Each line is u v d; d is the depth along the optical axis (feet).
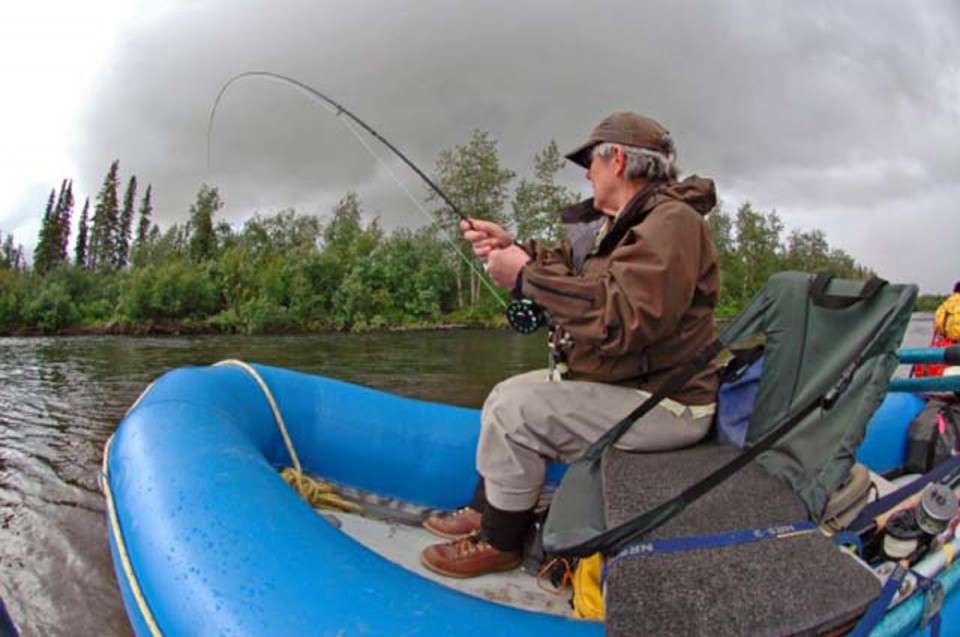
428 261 123.75
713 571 3.62
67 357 49.98
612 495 4.33
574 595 5.34
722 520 4.06
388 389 31.89
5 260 198.49
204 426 5.81
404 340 76.89
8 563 9.67
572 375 5.66
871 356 4.39
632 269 4.48
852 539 4.51
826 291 4.91
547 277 4.90
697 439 5.34
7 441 18.30
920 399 10.02
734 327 5.30
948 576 4.59
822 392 4.59
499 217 146.20
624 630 3.31
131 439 5.75
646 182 5.66
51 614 8.23
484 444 5.77
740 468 4.32
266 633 3.55
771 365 5.19
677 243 4.56
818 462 4.43
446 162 144.56
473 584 6.20
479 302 126.31
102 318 106.52
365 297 110.83
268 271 111.55
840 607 3.46
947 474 5.75
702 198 5.03
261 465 5.34
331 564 4.01
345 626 3.54
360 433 8.28
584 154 6.17
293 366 43.47
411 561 6.75
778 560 3.72
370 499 8.23
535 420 5.41
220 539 4.22
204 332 100.12
